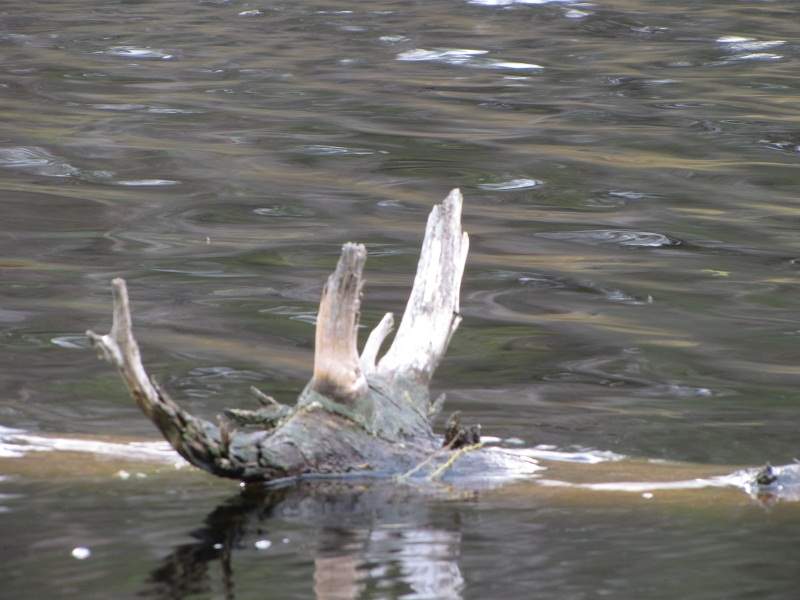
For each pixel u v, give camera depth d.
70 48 29.78
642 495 7.08
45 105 22.94
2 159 18.42
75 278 12.78
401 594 5.53
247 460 7.02
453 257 8.49
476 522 6.53
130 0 38.41
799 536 6.34
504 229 15.52
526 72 27.80
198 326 11.24
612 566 5.89
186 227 15.15
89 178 17.56
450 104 24.02
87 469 7.44
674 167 19.22
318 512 6.65
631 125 22.31
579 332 11.43
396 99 24.38
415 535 6.31
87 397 9.25
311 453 7.24
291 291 12.50
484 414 9.08
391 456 7.39
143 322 11.29
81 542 6.13
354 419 7.45
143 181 17.50
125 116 22.09
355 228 15.30
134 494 6.95
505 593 5.56
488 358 10.58
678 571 5.84
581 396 9.60
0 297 11.99
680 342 11.20
